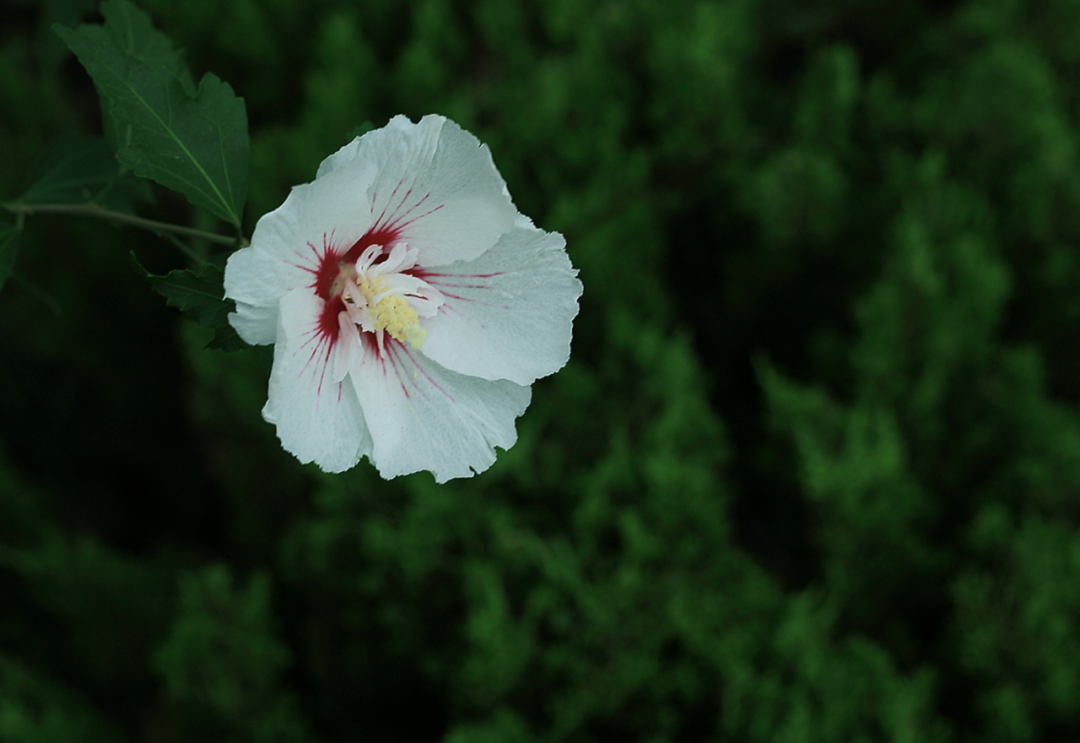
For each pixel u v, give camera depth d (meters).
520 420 0.92
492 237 0.68
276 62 1.13
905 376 0.98
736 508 1.21
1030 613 0.86
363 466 0.89
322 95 1.02
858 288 1.11
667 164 1.15
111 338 1.28
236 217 0.67
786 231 1.09
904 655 0.94
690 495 0.89
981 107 1.07
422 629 0.91
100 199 0.74
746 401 1.22
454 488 0.89
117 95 0.66
